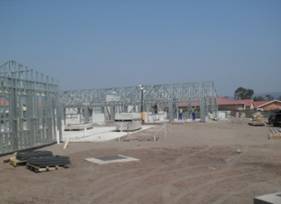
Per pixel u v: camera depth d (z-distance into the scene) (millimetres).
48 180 13797
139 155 19797
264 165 15789
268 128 42781
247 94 144875
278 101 93875
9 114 22531
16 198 11195
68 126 47750
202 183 12547
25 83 24500
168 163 16891
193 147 23125
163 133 37656
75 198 11031
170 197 10820
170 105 68312
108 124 62906
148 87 70188
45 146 26500
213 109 67875
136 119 47812
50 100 27969
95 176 14328
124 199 10781
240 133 35781
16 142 22984
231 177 13445
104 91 72625
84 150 23062
